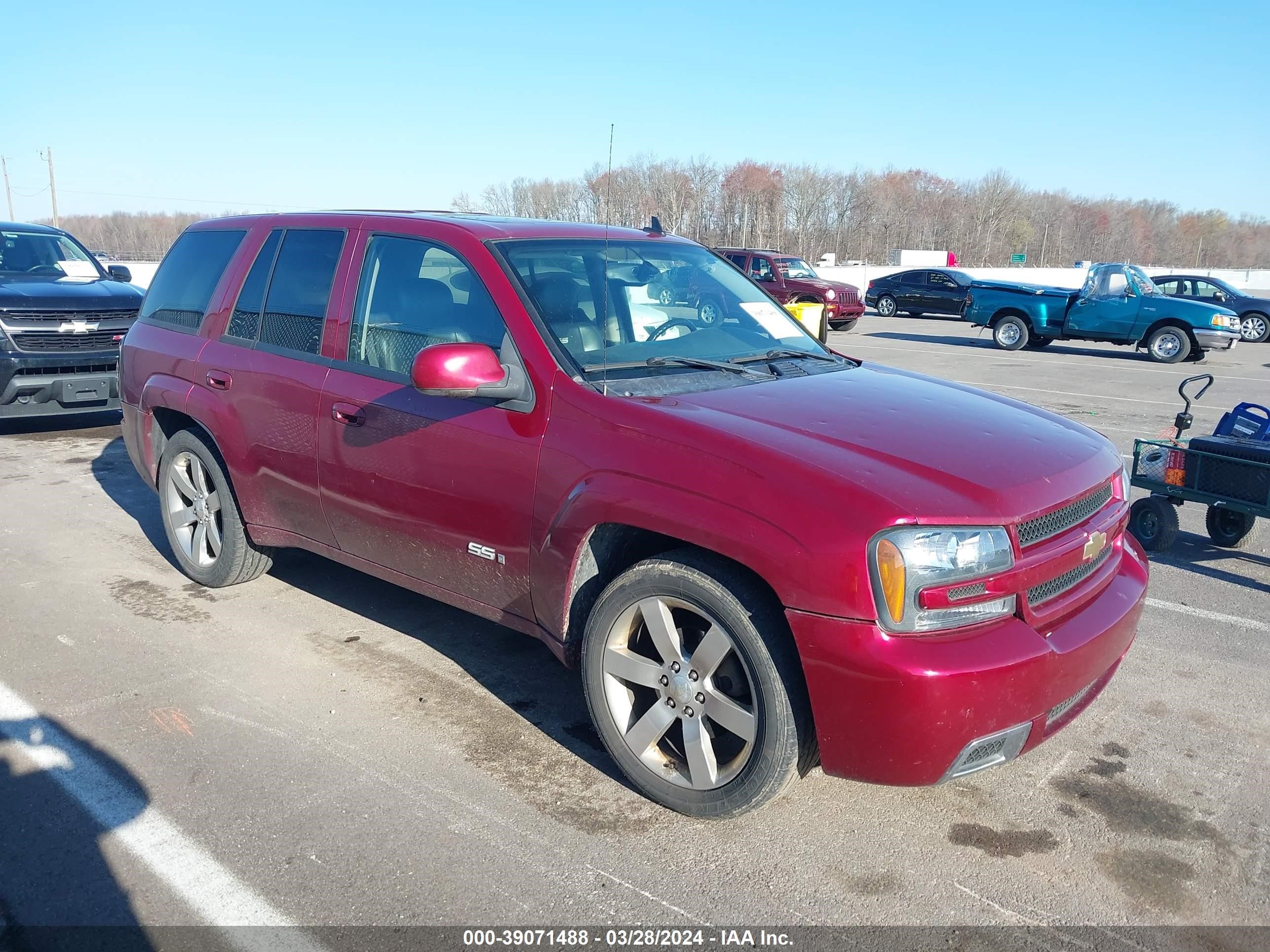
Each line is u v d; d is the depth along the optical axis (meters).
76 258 9.97
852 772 2.76
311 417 4.08
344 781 3.31
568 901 2.72
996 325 19.89
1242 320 23.77
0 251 9.42
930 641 2.65
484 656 4.34
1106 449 3.53
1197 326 17.48
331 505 4.10
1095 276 18.69
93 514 6.47
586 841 3.00
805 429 3.04
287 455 4.24
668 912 2.69
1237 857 3.00
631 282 3.92
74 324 8.57
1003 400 3.90
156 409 5.04
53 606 4.84
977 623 2.73
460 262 3.73
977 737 2.68
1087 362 17.92
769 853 2.97
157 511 6.56
